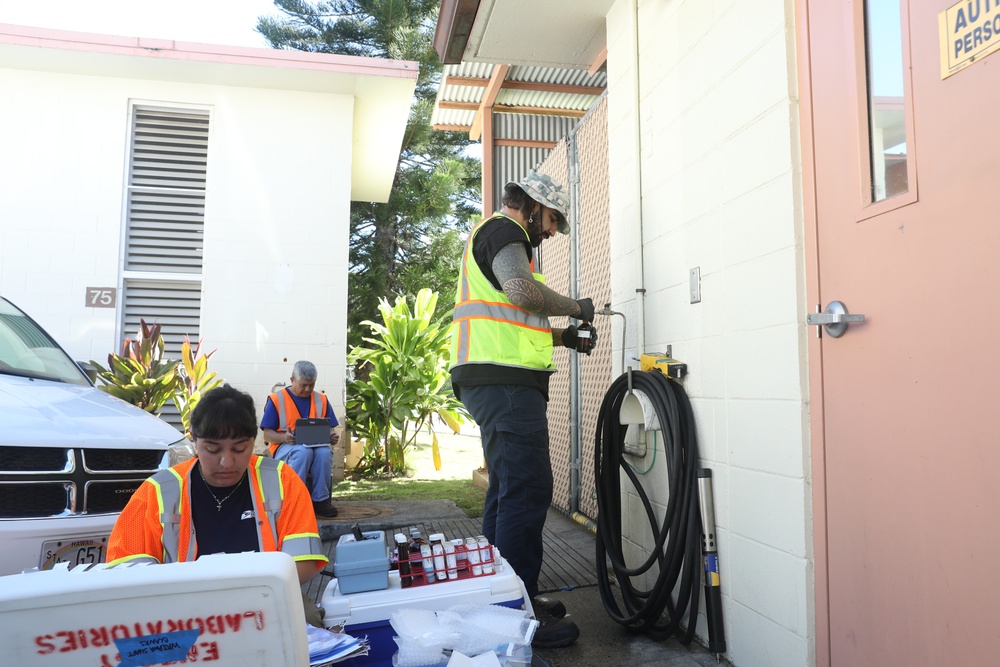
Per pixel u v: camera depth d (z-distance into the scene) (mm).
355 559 2000
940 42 1763
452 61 4609
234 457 1910
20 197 6633
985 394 1633
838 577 2092
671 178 3098
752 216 2492
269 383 6902
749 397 2496
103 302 6684
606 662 2672
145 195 6949
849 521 2051
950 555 1719
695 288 2863
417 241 17312
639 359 3293
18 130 6672
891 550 1895
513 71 7012
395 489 7074
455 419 8438
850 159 2057
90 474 2697
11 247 6582
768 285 2395
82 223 6711
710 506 2713
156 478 1989
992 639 1612
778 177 2350
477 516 5281
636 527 3373
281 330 6957
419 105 16359
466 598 1986
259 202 7031
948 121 1735
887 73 1949
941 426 1746
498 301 2877
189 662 1114
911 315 1840
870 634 1964
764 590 2406
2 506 2494
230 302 6895
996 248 1607
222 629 1112
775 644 2350
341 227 7125
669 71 3139
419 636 1763
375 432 8273
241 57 6605
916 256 1826
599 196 4523
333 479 7434
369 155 8938
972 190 1669
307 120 7176
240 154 7043
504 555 2797
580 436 5062
